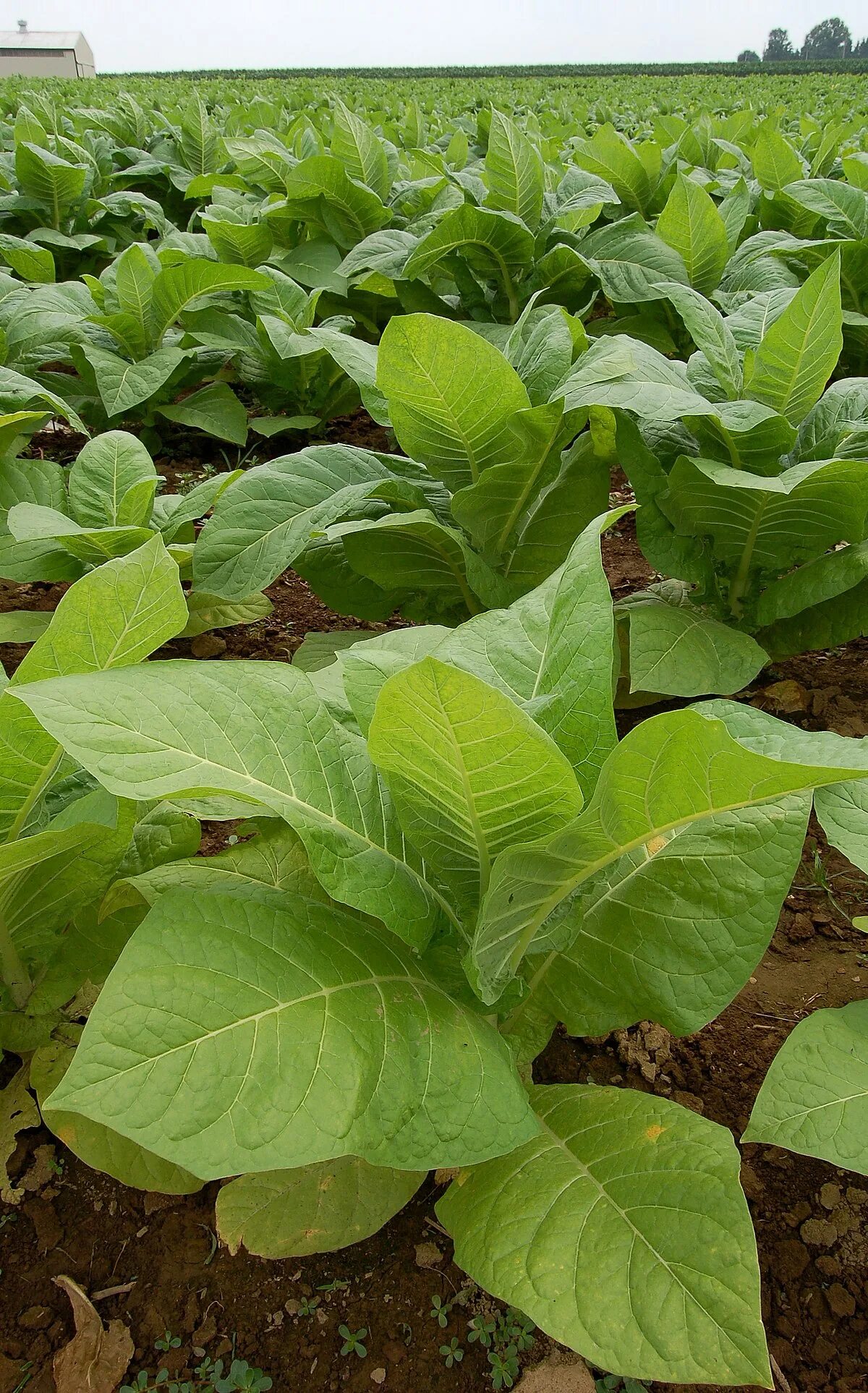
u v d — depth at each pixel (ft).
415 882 5.94
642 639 10.26
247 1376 5.84
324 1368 5.94
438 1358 5.97
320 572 12.34
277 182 26.73
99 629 5.83
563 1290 4.81
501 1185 5.55
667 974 6.17
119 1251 6.47
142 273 17.22
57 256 25.53
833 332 10.19
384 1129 4.71
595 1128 5.83
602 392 10.14
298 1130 4.47
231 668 5.86
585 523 11.86
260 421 18.26
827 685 12.26
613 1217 5.13
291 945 5.28
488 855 5.72
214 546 10.78
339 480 11.48
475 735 4.58
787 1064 5.87
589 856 5.60
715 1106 7.33
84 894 6.84
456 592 12.24
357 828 5.78
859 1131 5.55
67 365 23.88
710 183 25.79
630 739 4.60
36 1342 6.06
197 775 5.11
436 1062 5.15
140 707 5.29
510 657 6.47
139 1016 4.55
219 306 19.72
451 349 9.64
